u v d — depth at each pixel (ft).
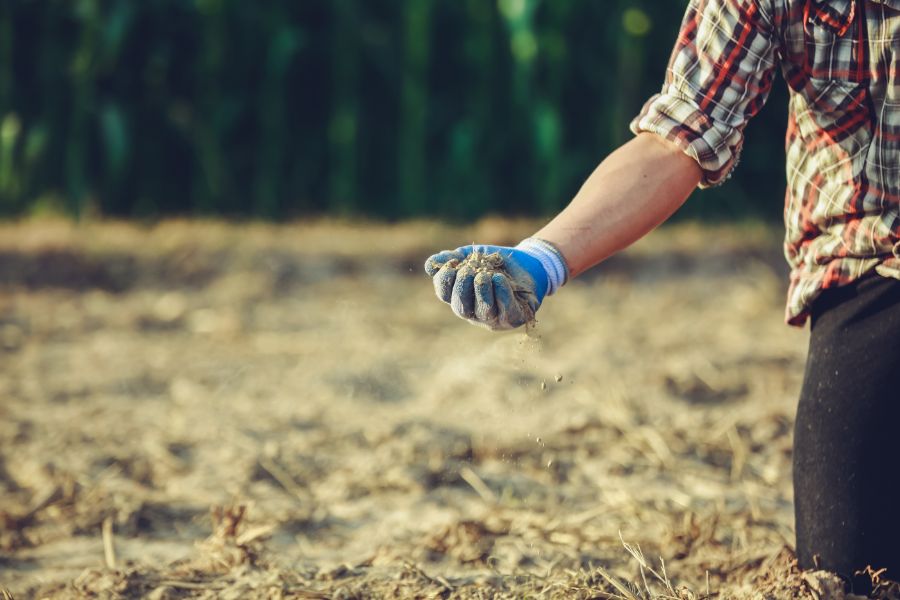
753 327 39.06
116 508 23.07
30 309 42.19
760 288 44.65
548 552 19.93
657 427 27.68
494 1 55.72
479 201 56.70
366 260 47.85
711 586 18.22
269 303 43.60
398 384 33.50
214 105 55.57
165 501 23.75
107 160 56.34
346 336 39.11
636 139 14.70
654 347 35.96
